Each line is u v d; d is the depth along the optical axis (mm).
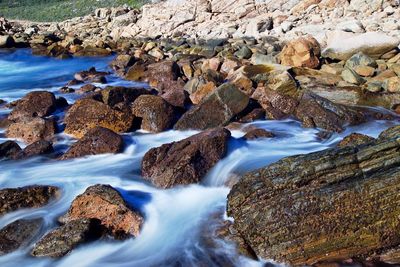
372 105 15047
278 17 32469
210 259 7387
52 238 7480
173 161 9797
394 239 6953
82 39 39219
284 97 14703
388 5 28219
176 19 39656
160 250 7723
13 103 16625
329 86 16141
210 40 31266
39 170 10828
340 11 29797
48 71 26094
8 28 48938
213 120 13422
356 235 7008
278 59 20234
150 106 13398
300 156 7750
